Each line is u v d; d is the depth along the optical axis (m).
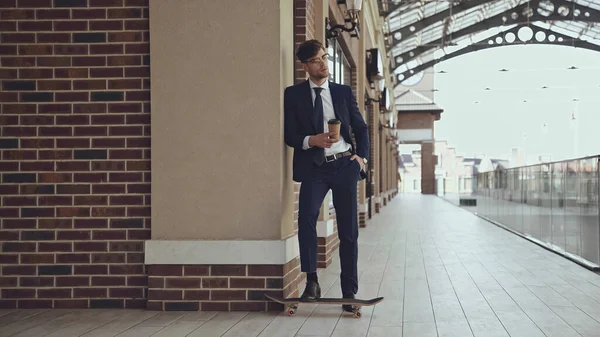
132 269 4.45
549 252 8.14
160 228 4.37
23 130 4.49
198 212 4.34
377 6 15.73
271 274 4.30
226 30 4.32
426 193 42.00
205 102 4.33
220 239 4.33
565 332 3.78
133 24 4.45
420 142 41.94
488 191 14.62
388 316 4.22
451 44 30.00
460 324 3.99
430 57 35.66
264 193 4.30
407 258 7.44
